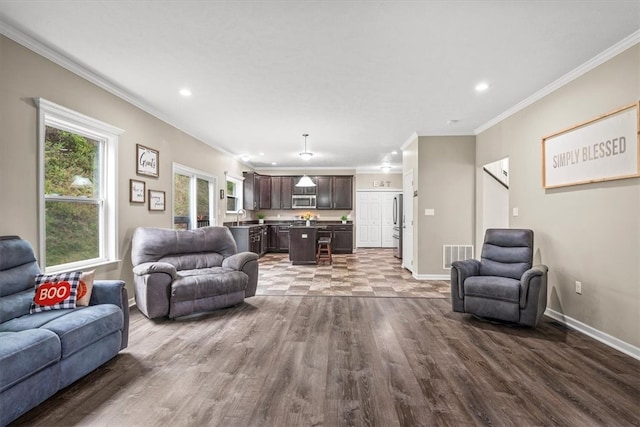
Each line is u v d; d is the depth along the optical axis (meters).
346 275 5.85
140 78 3.29
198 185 5.96
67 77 2.93
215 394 2.01
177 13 2.22
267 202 9.38
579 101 3.07
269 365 2.39
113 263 3.54
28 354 1.72
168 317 3.42
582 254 3.06
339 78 3.29
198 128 5.19
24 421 1.73
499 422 1.75
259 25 2.37
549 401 1.94
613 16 2.24
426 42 2.59
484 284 3.29
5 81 2.39
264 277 5.66
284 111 4.34
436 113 4.40
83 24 2.36
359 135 5.66
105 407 1.87
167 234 3.96
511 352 2.63
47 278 2.40
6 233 2.40
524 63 2.95
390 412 1.83
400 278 5.56
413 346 2.74
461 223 5.39
